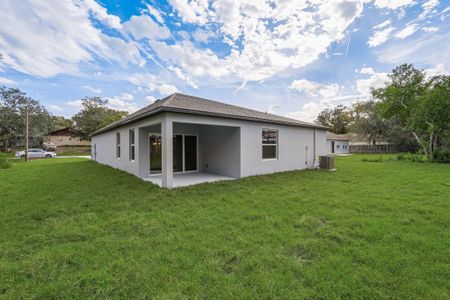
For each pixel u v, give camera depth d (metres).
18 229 3.37
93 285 2.07
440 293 1.92
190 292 1.97
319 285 2.03
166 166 6.22
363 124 28.16
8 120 26.52
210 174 9.04
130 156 9.20
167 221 3.64
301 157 10.64
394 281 2.08
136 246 2.79
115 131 11.30
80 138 37.88
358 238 2.97
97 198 5.17
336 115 42.19
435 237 2.96
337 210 4.13
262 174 8.73
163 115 6.32
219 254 2.60
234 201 4.84
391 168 10.71
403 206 4.33
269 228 3.34
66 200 5.01
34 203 4.76
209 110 7.06
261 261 2.43
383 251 2.60
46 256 2.52
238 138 8.02
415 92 15.23
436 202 4.59
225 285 2.05
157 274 2.21
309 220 3.61
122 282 2.10
